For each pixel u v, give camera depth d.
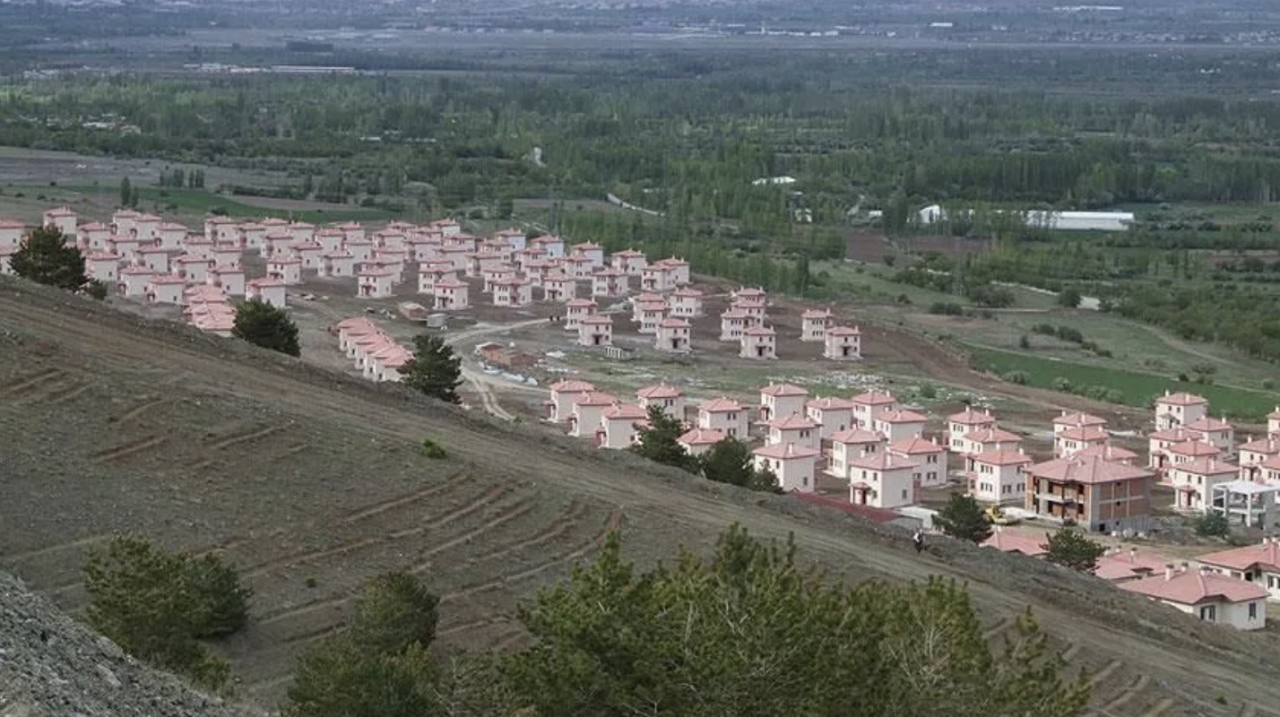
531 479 103.75
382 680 63.59
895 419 199.88
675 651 58.25
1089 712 90.00
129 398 100.44
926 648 61.66
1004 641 86.50
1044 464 179.38
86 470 91.06
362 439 103.19
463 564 90.75
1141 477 176.00
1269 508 183.38
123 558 71.25
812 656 57.56
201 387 104.88
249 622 80.06
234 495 92.69
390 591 80.38
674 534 99.62
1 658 45.09
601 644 58.56
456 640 82.12
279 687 74.31
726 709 57.09
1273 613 145.12
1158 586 137.50
